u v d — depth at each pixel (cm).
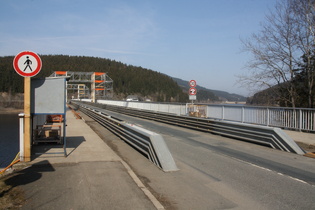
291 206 439
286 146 887
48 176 557
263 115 1355
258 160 762
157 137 719
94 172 589
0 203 412
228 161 748
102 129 1438
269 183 560
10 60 12006
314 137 1105
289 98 1781
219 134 1233
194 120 1436
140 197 451
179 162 734
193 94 1703
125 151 873
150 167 677
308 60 1644
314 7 1600
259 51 1789
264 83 1805
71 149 839
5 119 5053
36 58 677
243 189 522
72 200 432
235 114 1477
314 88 1664
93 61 15012
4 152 1647
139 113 2283
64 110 724
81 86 9550
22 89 9694
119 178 550
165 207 431
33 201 425
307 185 548
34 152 788
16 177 550
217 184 551
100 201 430
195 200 463
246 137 1047
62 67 12950
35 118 936
